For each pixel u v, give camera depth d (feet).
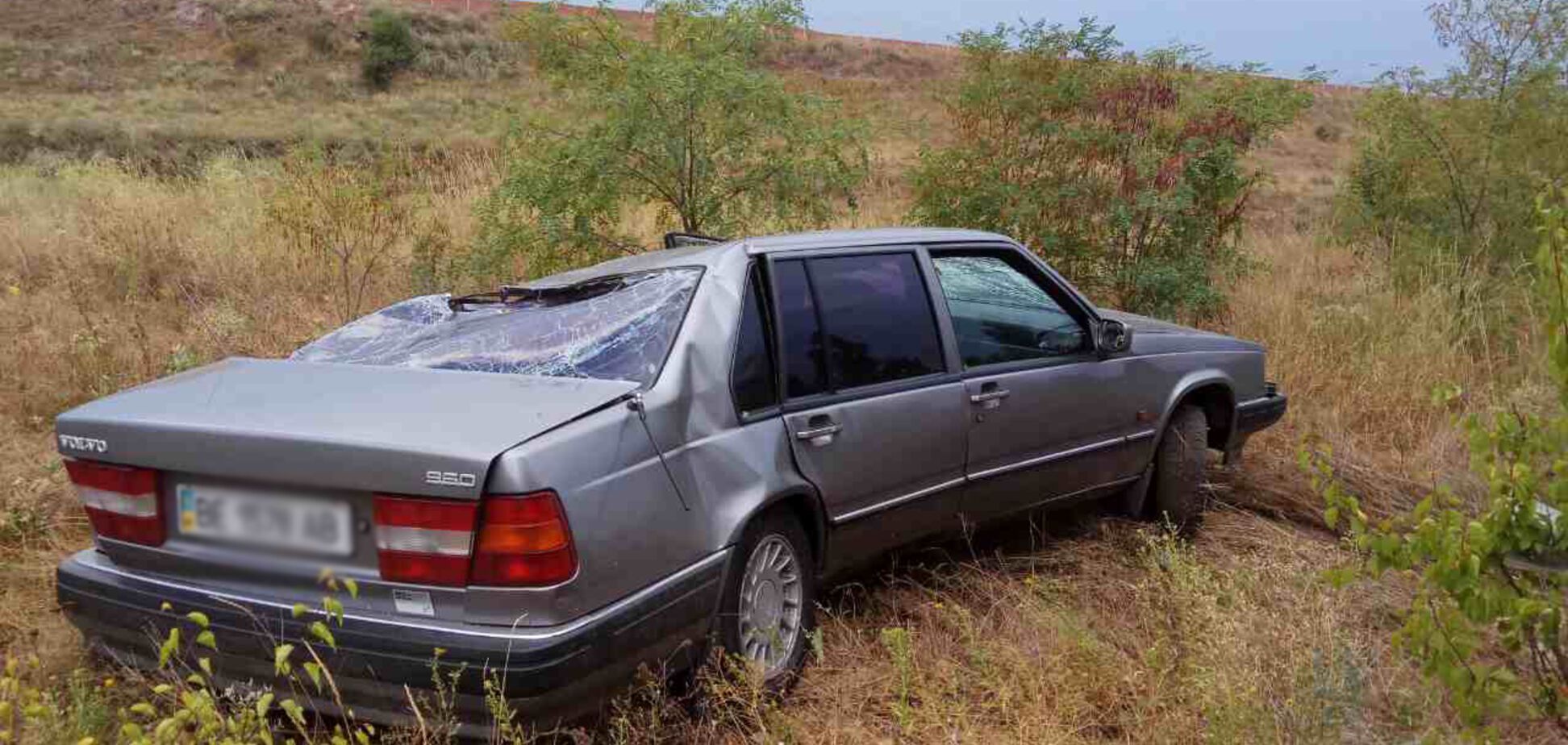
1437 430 21.53
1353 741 10.61
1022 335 15.43
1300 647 11.36
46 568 13.98
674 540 10.71
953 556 16.07
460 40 152.66
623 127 22.35
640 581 10.32
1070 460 15.72
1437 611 9.52
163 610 9.90
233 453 9.90
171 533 10.38
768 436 11.98
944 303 14.47
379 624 9.52
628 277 13.05
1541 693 9.55
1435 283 28.45
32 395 19.94
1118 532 17.12
